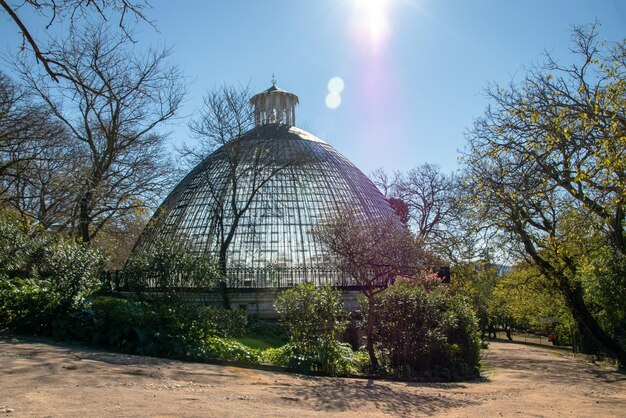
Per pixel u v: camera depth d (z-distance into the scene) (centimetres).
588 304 2847
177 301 1577
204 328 1596
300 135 4719
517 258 2691
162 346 1467
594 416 1082
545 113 1703
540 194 1653
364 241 1962
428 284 2216
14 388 874
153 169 3039
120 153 3086
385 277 2291
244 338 2230
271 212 3941
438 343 1905
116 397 868
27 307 1543
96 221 3169
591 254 2323
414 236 2189
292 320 1703
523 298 3562
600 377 2150
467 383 1770
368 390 1313
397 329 1894
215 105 3484
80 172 2742
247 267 3641
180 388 1034
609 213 1759
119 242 3856
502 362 2927
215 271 1750
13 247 1908
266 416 832
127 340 1477
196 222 4016
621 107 1475
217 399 952
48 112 2767
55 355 1241
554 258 2516
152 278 1616
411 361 1884
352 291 3319
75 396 849
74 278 1608
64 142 2955
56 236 2325
